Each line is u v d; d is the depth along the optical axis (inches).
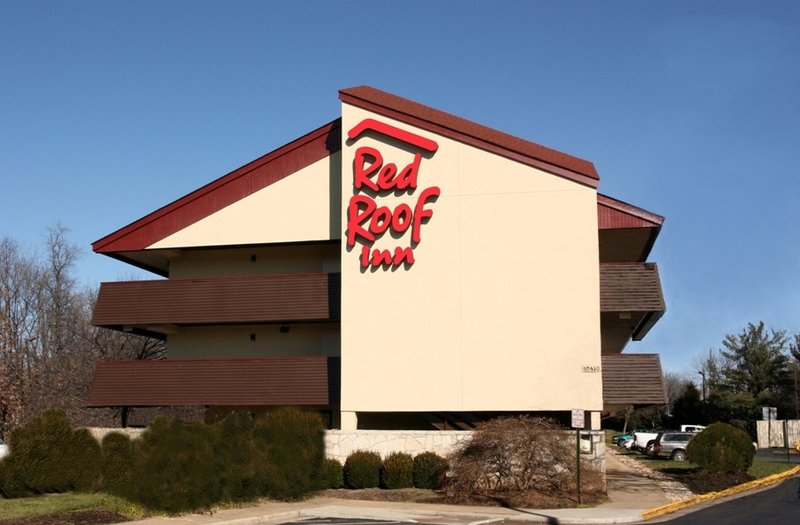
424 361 1096.2
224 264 1317.7
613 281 1108.5
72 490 922.1
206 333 1325.0
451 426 1169.4
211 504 842.2
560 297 1076.5
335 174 1227.2
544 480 959.6
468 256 1102.4
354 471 1055.0
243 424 940.6
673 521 781.3
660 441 1838.1
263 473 933.2
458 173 1117.1
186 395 1206.3
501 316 1085.8
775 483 1182.3
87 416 1715.1
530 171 1103.6
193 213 1264.8
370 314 1117.1
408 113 1132.5
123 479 852.0
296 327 1294.3
